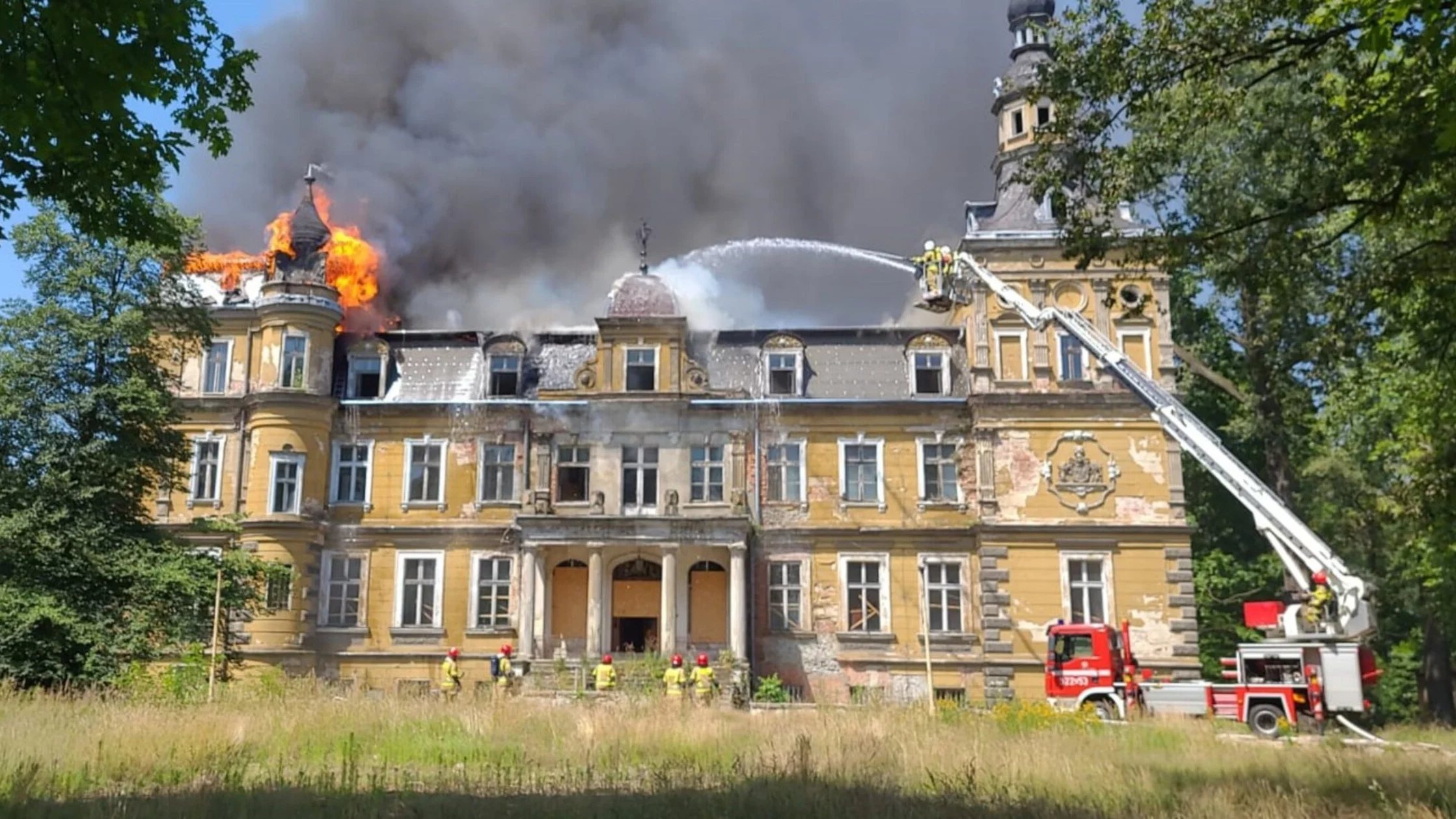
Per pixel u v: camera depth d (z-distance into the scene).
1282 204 17.39
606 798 12.12
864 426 41.78
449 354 43.38
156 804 10.92
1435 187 17.06
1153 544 39.72
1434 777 14.16
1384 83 15.90
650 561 42.47
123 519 31.47
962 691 39.53
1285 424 41.19
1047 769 14.34
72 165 12.46
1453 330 20.83
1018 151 43.84
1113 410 40.56
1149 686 29.61
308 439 41.03
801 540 41.03
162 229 13.29
